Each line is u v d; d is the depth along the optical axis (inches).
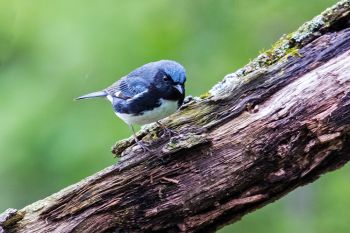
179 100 423.8
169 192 376.5
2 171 665.6
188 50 703.1
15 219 385.1
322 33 397.7
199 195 373.7
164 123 400.5
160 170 378.6
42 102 684.1
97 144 648.4
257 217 686.5
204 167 374.6
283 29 716.7
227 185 372.2
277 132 368.2
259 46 710.5
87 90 681.0
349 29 392.5
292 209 697.0
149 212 377.7
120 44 690.2
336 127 360.5
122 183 380.8
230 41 714.2
